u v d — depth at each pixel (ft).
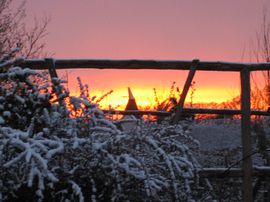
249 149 20.75
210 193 19.54
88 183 14.17
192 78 20.25
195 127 29.89
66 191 13.71
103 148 14.02
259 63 21.08
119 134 14.49
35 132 14.93
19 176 13.52
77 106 15.35
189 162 15.48
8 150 13.52
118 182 14.12
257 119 30.68
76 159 14.03
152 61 20.33
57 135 14.85
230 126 31.71
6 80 15.55
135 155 14.58
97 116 15.51
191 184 17.35
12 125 15.01
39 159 12.52
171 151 16.17
